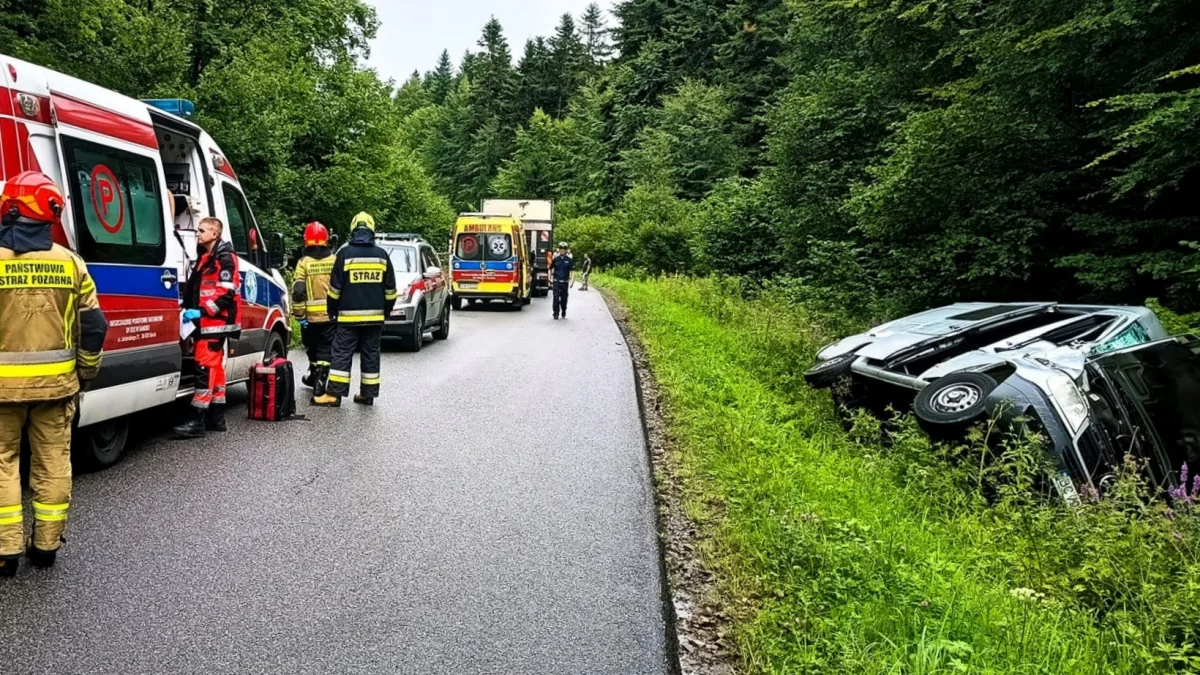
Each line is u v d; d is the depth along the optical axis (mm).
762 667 3516
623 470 6820
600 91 70438
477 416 8797
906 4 16500
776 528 5008
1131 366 6879
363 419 8508
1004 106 12578
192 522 5312
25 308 4348
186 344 7762
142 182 6699
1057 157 12797
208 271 7473
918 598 4012
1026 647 3658
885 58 18828
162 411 8539
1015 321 8258
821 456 7375
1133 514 5508
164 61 20547
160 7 21734
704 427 7953
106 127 6273
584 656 3777
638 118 57469
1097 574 4730
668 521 5492
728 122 49531
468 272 24000
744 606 4176
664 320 17938
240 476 6348
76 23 16469
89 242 5957
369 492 6051
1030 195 12797
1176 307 11188
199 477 6285
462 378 11273
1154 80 10094
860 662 3383
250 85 23203
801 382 11164
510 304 27078
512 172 71812
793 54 27297
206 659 3645
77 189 5855
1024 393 6387
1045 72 11883
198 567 4621
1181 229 11438
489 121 80062
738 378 10898
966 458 6488
